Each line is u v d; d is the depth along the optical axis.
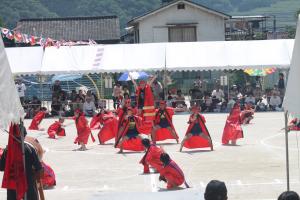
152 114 29.64
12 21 116.19
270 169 21.12
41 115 35.66
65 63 44.66
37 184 13.84
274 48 44.72
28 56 44.94
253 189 17.89
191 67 44.19
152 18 67.00
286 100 12.55
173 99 45.16
